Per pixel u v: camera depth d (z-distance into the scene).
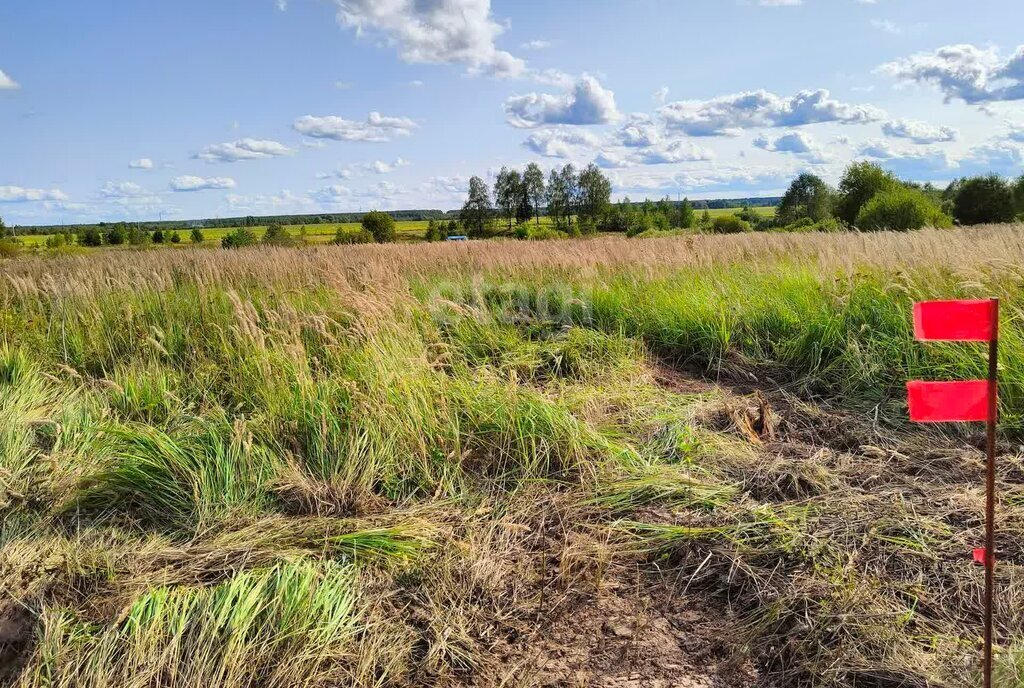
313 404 4.42
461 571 3.11
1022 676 2.21
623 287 8.42
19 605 2.78
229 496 3.68
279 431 4.32
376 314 5.43
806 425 4.93
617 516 3.65
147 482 3.81
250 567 3.07
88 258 14.63
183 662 2.41
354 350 5.44
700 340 6.86
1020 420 4.40
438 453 4.18
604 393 5.40
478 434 4.41
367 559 3.19
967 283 5.61
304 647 2.49
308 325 5.52
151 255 15.59
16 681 2.40
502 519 3.60
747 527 3.36
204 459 3.97
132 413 5.03
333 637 2.58
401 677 2.49
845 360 5.80
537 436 4.30
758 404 5.22
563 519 3.61
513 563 3.24
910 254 7.58
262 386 4.93
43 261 13.90
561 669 2.55
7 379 5.62
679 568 3.17
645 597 2.99
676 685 2.46
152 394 5.22
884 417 4.91
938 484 3.82
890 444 4.47
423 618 2.82
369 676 2.47
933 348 5.37
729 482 3.93
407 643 2.66
